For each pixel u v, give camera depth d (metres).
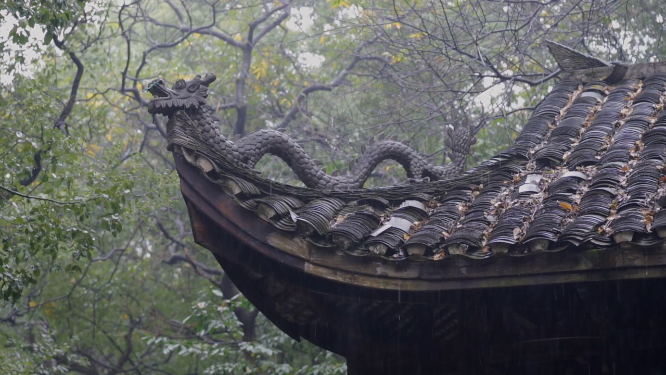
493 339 5.08
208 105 5.20
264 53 19.27
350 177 6.04
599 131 5.89
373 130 15.97
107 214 9.51
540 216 4.59
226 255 4.94
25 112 11.87
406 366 5.48
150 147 20.02
